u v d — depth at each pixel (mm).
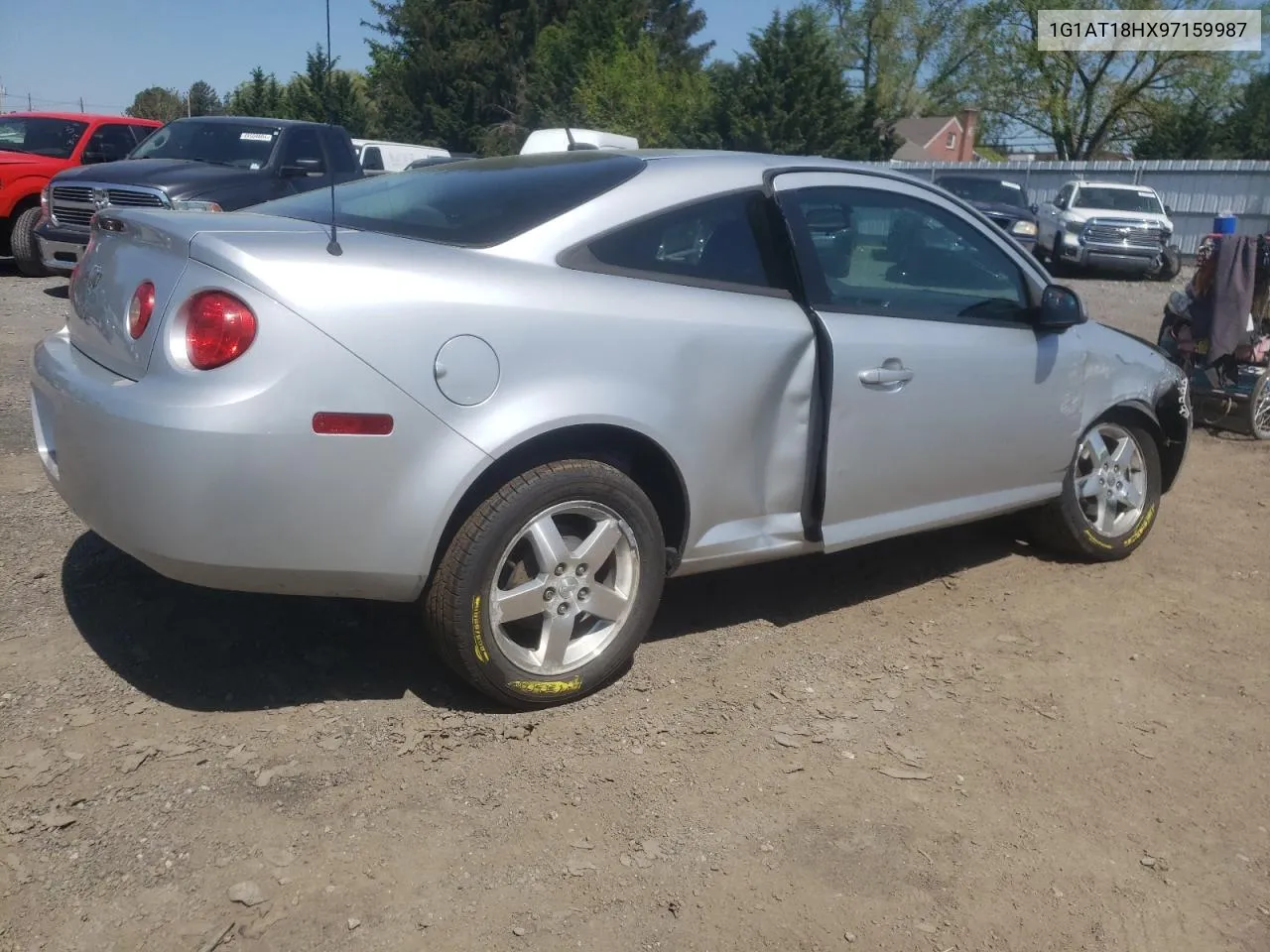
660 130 36188
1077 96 42438
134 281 3107
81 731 3113
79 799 2820
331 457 2869
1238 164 25328
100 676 3400
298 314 2820
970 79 47000
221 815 2807
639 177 3590
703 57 61312
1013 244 4559
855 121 35469
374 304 2902
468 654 3191
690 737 3359
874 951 2553
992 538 5387
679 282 3521
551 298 3188
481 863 2725
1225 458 7430
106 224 3398
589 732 3338
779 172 3893
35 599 3863
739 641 4043
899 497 4102
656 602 3561
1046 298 4453
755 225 3762
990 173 29156
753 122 33875
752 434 3660
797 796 3102
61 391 3133
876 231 4102
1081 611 4559
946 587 4727
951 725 3564
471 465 3033
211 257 2889
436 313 2977
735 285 3664
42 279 11945
